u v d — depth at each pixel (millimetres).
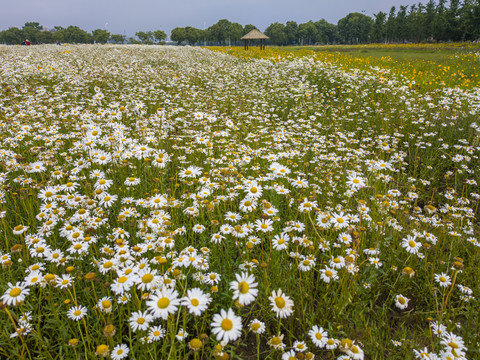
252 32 35875
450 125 6527
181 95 9547
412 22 79625
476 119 6547
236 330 1623
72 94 8445
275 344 1997
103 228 3357
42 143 5125
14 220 3564
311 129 6711
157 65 16266
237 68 14875
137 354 2166
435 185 5219
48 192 3059
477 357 2260
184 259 2436
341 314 2590
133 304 2314
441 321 2430
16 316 2322
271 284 2740
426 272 3066
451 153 5816
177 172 4727
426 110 7590
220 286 2852
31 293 2529
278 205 3898
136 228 3389
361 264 3047
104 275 2721
